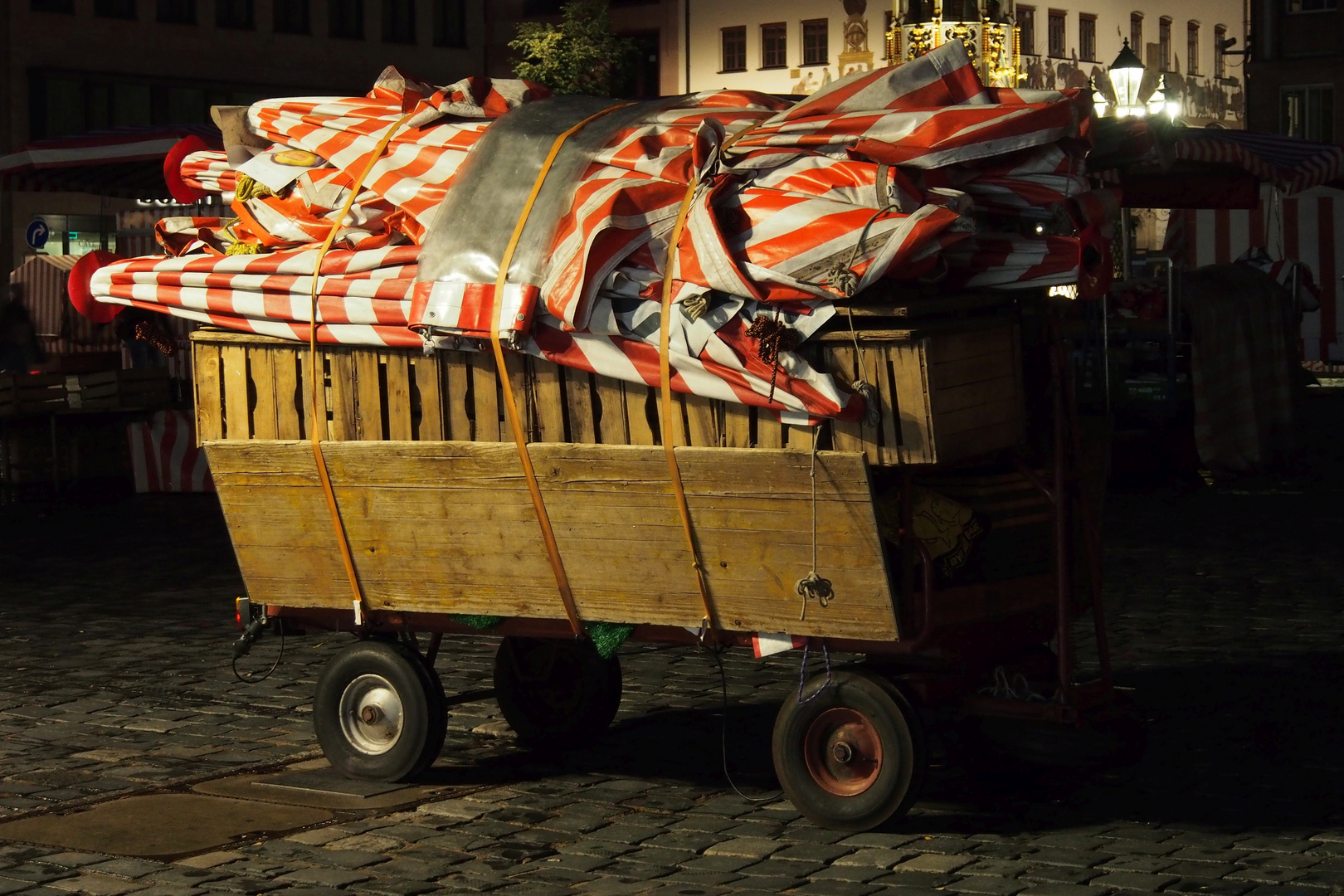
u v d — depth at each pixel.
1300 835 5.74
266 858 5.60
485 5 54.53
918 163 5.43
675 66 56.94
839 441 5.47
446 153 6.25
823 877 5.33
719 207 5.64
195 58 46.59
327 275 6.27
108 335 25.48
